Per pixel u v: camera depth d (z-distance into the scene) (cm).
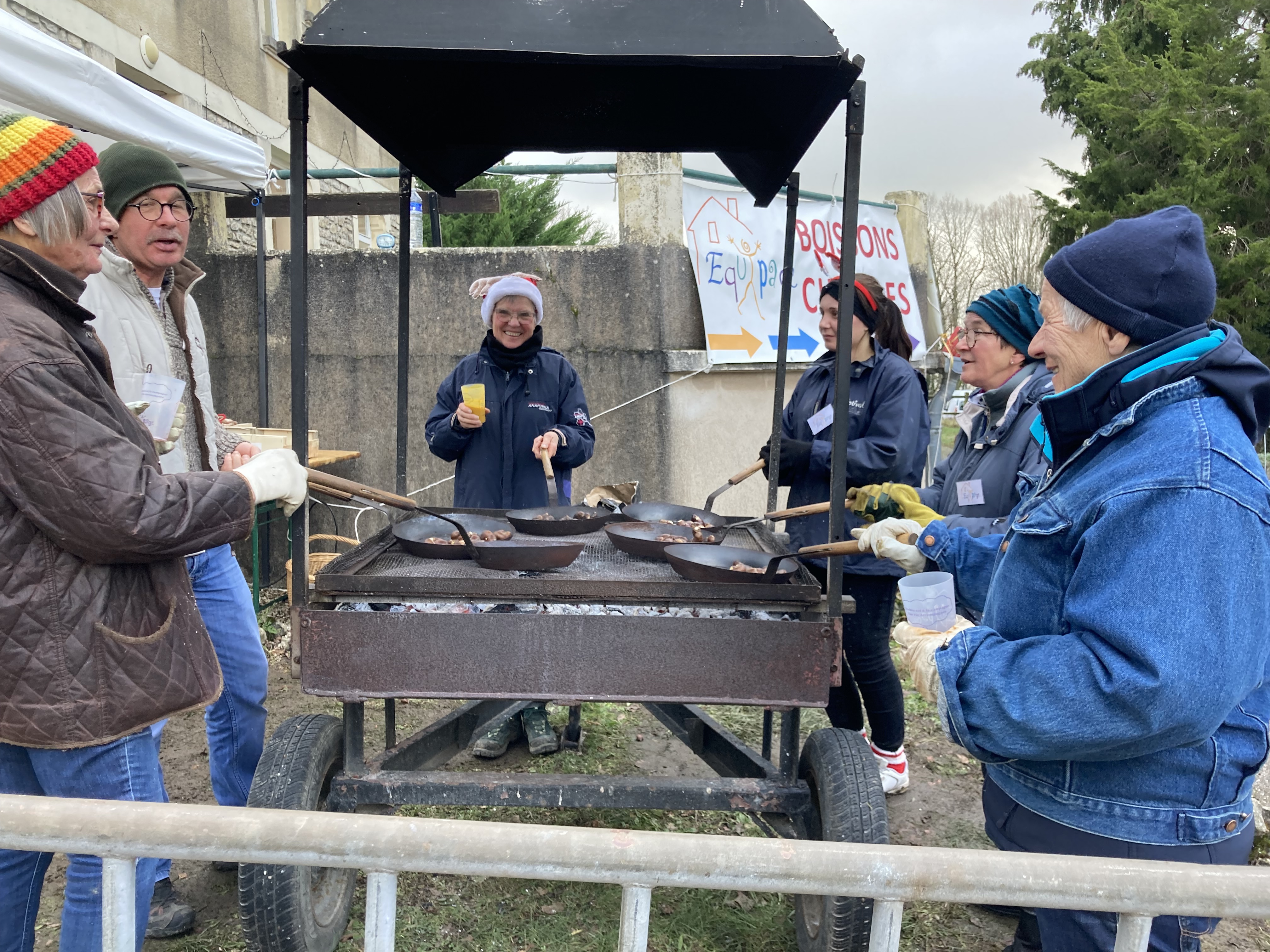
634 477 538
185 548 146
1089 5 2062
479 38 154
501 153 287
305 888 177
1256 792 284
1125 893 90
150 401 181
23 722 141
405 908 232
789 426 297
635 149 267
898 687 286
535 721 332
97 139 399
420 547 218
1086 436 130
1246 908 89
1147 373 120
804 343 583
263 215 466
